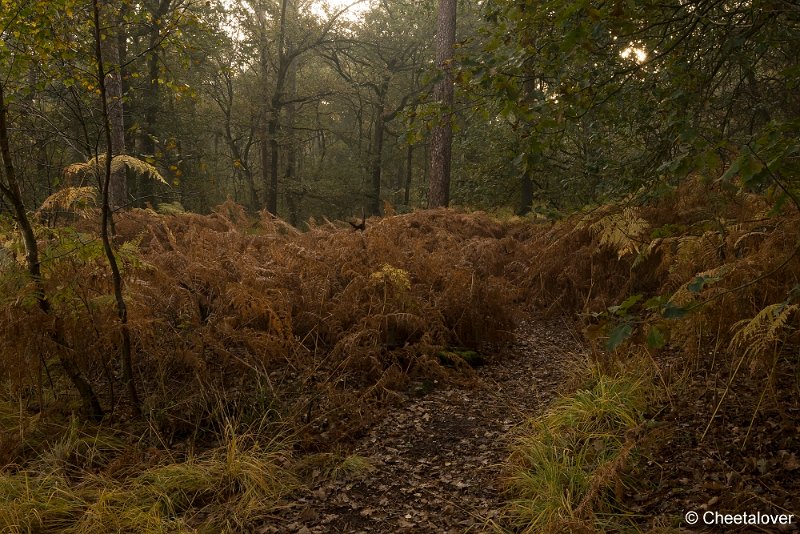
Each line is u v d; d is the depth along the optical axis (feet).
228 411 13.67
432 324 17.67
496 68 10.72
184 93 17.52
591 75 12.36
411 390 15.71
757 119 20.88
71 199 13.70
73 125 27.09
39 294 12.10
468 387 15.93
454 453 12.54
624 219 12.69
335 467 12.06
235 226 28.91
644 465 10.57
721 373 13.12
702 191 17.42
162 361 14.58
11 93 16.17
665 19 12.13
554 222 28.19
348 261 19.94
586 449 11.34
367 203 87.61
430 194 39.60
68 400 14.06
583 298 21.52
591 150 29.19
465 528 9.87
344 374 15.58
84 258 12.79
